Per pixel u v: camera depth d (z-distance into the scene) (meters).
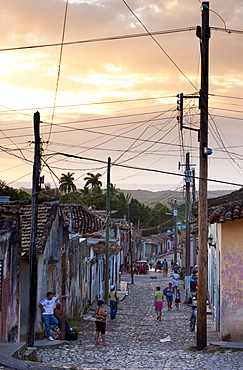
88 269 30.69
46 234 20.09
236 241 17.55
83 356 16.59
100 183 86.25
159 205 108.25
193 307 22.75
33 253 17.36
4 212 15.32
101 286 36.78
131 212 93.94
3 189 42.16
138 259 87.19
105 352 17.41
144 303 35.78
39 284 19.48
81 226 31.61
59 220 22.72
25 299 19.17
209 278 30.62
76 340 19.98
